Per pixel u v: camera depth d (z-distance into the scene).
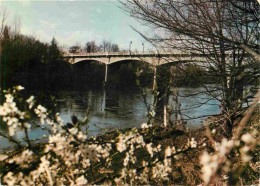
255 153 2.55
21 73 19.78
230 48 3.00
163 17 2.95
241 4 2.90
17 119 1.49
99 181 1.79
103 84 42.31
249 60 3.06
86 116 1.61
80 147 1.55
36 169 1.60
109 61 45.72
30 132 8.05
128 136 1.87
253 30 2.85
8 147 5.71
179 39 3.18
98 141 2.04
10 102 1.50
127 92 33.34
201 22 2.84
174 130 2.26
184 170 2.65
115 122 13.34
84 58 49.94
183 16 3.04
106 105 19.81
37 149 1.63
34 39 21.58
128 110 17.86
